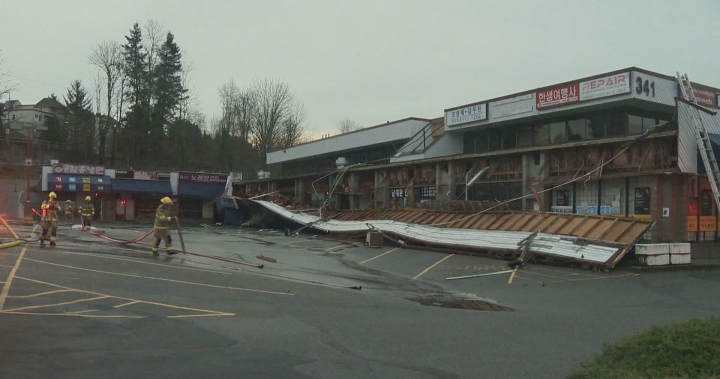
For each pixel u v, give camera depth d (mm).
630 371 5336
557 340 8188
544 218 20844
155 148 71062
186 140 74375
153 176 51781
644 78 22844
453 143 33438
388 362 6723
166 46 71938
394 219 28219
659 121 25344
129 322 8406
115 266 14891
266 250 23203
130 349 6875
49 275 12719
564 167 24297
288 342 7543
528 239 19281
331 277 15773
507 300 12570
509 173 27328
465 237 21750
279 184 51438
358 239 28469
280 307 10211
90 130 69000
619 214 21734
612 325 9469
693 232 21547
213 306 10008
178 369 6090
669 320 10000
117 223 46469
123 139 70125
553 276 15977
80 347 6863
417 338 8086
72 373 5793
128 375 5797
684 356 5391
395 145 40594
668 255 17203
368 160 44312
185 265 16094
